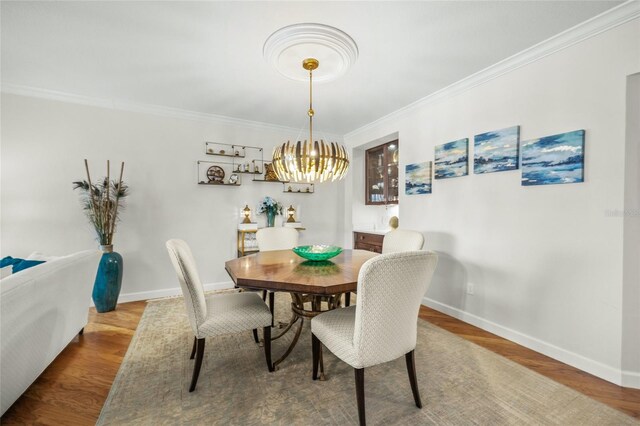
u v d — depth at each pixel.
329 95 3.05
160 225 3.51
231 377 1.86
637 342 1.78
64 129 3.04
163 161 3.52
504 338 2.43
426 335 2.49
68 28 1.94
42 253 2.97
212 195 3.81
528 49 2.17
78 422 1.47
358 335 1.38
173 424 1.46
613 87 1.81
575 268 2.00
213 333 1.75
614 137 1.81
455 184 2.86
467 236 2.74
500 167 2.43
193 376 1.71
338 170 2.31
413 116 3.35
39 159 2.95
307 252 2.20
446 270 2.97
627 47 1.75
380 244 4.09
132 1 1.69
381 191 4.54
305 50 2.08
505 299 2.43
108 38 2.06
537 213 2.20
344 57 2.17
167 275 3.55
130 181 3.34
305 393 1.71
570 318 2.03
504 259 2.43
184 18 1.84
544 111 2.15
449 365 2.01
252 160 4.06
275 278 1.74
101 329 2.57
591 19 1.83
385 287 1.34
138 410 1.55
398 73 2.55
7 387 1.40
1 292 1.30
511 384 1.80
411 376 1.59
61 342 1.97
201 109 3.51
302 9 1.75
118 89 2.93
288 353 2.04
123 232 3.32
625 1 1.68
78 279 2.14
